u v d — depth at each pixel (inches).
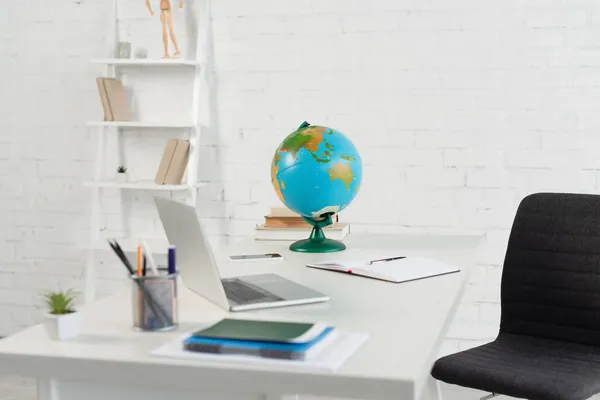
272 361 45.9
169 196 138.6
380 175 130.0
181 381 46.7
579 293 80.5
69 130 143.0
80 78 141.6
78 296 145.1
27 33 143.0
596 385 68.6
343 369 45.2
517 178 125.0
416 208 129.2
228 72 134.3
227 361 46.6
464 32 124.9
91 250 138.1
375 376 44.0
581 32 120.7
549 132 123.3
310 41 130.8
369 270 74.7
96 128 141.5
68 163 143.6
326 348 48.7
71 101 142.4
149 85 138.0
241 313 59.7
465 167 126.9
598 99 121.0
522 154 124.6
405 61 127.6
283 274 75.6
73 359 48.4
